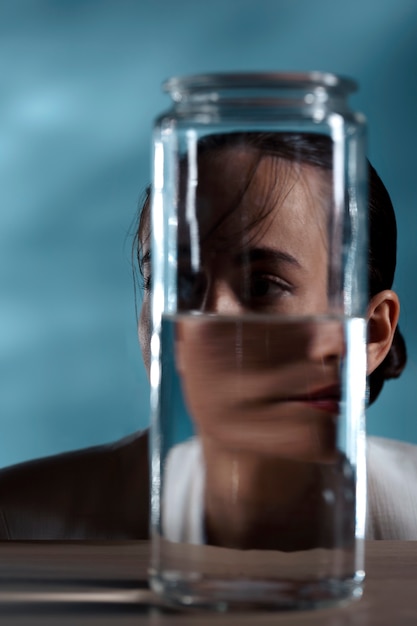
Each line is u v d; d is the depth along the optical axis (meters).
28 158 3.46
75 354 3.42
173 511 0.38
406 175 3.18
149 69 3.42
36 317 3.45
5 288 3.46
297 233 0.39
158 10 3.41
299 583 0.37
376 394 1.17
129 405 3.33
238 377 0.38
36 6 3.43
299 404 0.38
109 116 3.44
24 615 0.37
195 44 3.41
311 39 3.35
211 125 0.39
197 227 0.39
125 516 1.12
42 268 3.46
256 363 0.37
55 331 3.44
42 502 1.12
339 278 0.39
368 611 0.38
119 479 1.13
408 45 3.28
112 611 0.37
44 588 0.41
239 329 0.38
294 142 0.40
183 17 3.40
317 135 0.40
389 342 1.00
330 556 0.38
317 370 0.38
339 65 3.33
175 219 0.39
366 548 0.52
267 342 0.37
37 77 3.46
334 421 0.38
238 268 0.39
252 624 0.35
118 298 3.44
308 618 0.36
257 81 0.39
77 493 1.12
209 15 3.39
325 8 3.32
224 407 0.38
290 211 0.39
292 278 0.39
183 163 0.39
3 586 0.42
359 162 0.41
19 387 3.45
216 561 0.37
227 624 0.35
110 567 0.46
